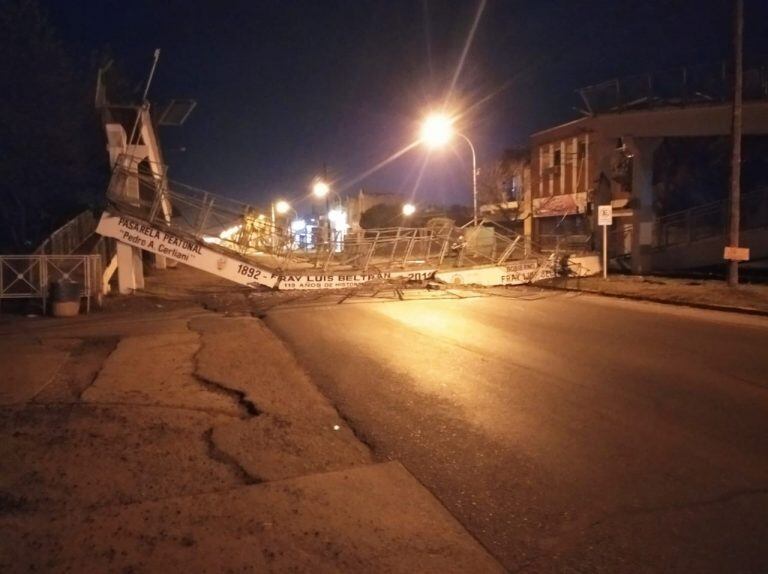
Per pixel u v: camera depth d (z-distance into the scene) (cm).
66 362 1188
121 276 2317
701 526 528
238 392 963
